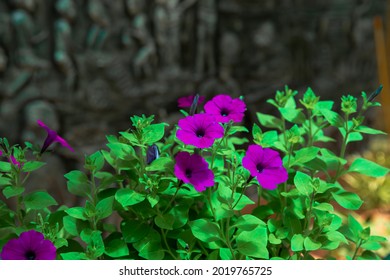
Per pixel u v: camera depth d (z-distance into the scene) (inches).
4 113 122.6
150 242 52.1
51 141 54.2
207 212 53.8
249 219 51.4
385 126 180.9
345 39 173.0
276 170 50.0
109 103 137.1
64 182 132.0
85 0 130.4
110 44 136.0
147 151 53.0
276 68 162.6
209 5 151.9
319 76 170.9
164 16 142.9
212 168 53.3
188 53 152.0
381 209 114.0
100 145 136.9
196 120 50.9
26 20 121.6
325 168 55.8
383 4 179.5
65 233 54.0
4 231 52.6
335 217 53.4
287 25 162.9
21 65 122.6
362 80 179.8
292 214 53.4
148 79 143.5
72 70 129.8
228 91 157.2
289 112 57.2
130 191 51.4
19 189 52.0
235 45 155.7
